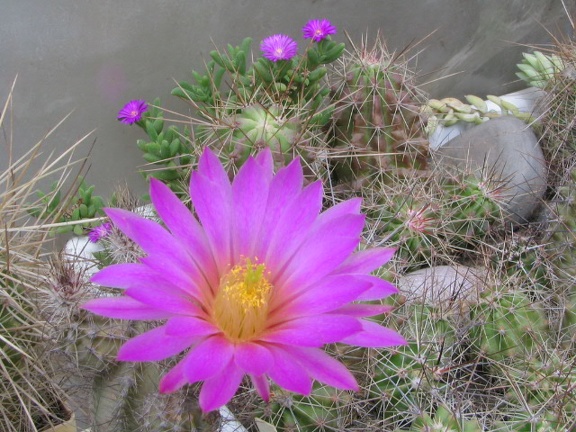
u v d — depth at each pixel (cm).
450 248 33
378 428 24
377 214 32
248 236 19
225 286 18
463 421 24
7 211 26
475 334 28
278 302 18
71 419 26
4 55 36
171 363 21
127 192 34
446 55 48
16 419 25
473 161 37
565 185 36
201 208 19
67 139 39
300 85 34
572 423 24
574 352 28
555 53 42
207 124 29
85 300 22
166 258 18
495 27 47
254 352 17
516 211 37
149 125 32
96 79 38
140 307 17
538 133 41
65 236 38
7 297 23
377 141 32
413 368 25
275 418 25
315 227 19
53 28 36
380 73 32
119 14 36
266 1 40
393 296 26
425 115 35
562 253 33
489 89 50
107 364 22
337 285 17
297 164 19
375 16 44
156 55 39
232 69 35
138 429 22
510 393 26
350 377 17
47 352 23
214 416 22
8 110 37
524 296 28
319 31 33
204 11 38
